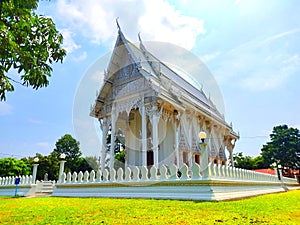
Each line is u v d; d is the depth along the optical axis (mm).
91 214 4754
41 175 32656
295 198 8828
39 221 4078
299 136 35594
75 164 31578
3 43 3389
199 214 4477
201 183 7312
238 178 9906
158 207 5559
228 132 22016
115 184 9844
